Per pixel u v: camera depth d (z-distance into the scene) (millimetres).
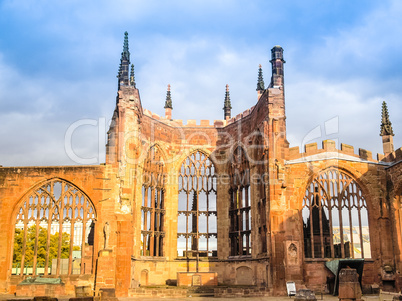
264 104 55562
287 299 44594
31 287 49656
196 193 65312
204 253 64500
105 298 42531
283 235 50219
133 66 58312
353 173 54750
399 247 52875
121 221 51062
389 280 52219
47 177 53344
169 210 63156
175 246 62281
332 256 52438
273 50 55719
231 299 45406
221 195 64812
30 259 93062
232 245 62812
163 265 60500
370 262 53375
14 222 53188
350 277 33688
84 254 51875
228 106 69750
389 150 56812
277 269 49281
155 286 55406
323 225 59500
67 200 52906
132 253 53969
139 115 55688
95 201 52156
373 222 54531
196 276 54656
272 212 50781
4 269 51719
